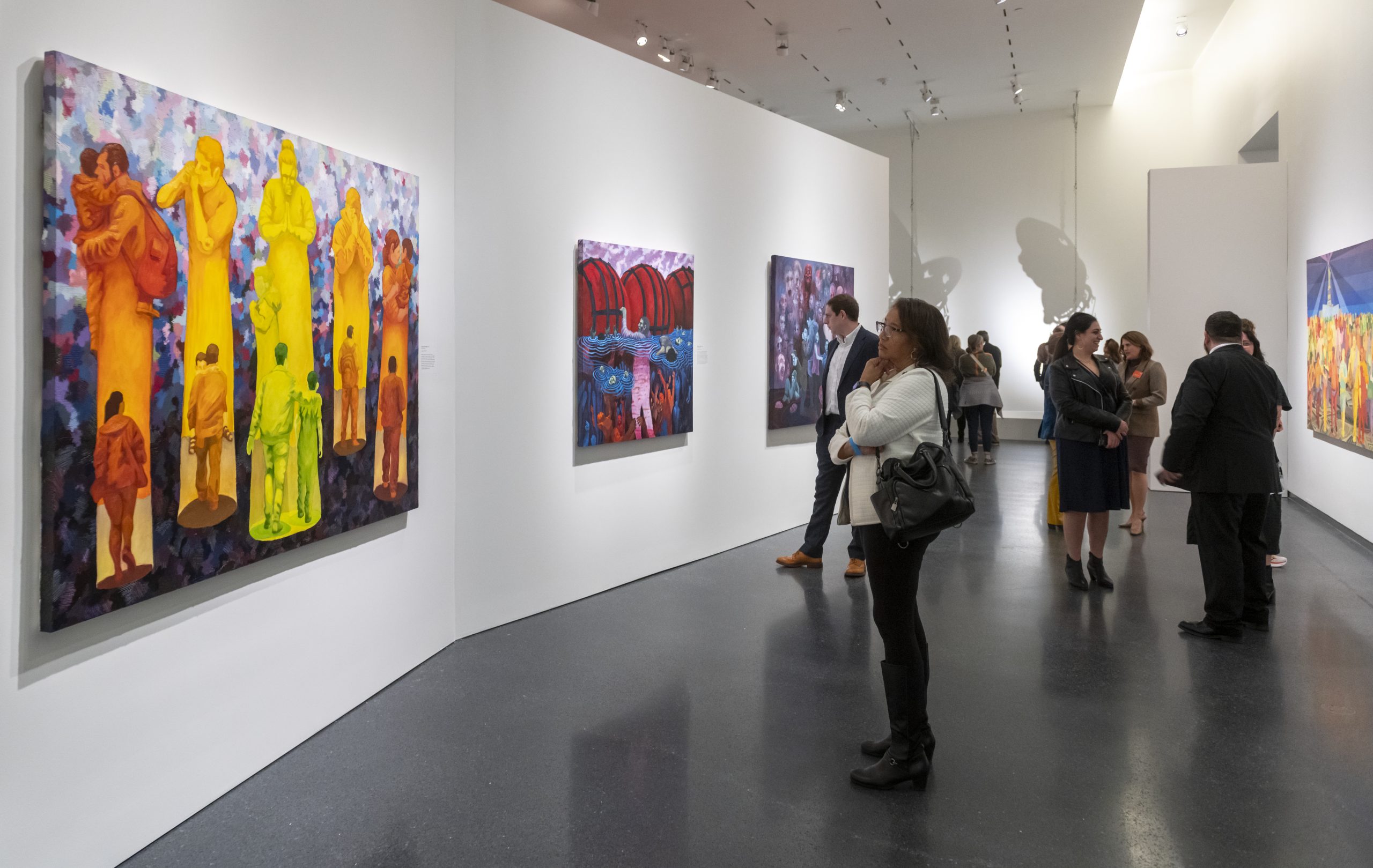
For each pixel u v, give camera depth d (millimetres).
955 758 3146
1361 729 3355
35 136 2174
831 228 7789
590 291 5270
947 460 2846
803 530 7465
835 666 4121
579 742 3303
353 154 3479
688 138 6156
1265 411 4383
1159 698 3703
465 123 4457
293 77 3180
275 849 2562
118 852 2471
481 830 2662
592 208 5348
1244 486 4324
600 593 5496
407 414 3885
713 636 4605
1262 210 9578
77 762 2338
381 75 3730
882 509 2771
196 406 2643
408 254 3857
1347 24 7484
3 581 2117
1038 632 4629
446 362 4301
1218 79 12516
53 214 2154
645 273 5680
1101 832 2629
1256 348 5750
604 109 5426
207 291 2676
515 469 4867
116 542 2367
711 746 3258
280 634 3170
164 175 2498
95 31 2357
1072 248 14773
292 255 3078
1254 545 4668
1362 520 7023
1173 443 4406
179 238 2557
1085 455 5379
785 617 4934
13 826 2160
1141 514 7266
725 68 12398
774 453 7246
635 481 5785
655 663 4188
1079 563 5516
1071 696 3725
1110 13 10453
